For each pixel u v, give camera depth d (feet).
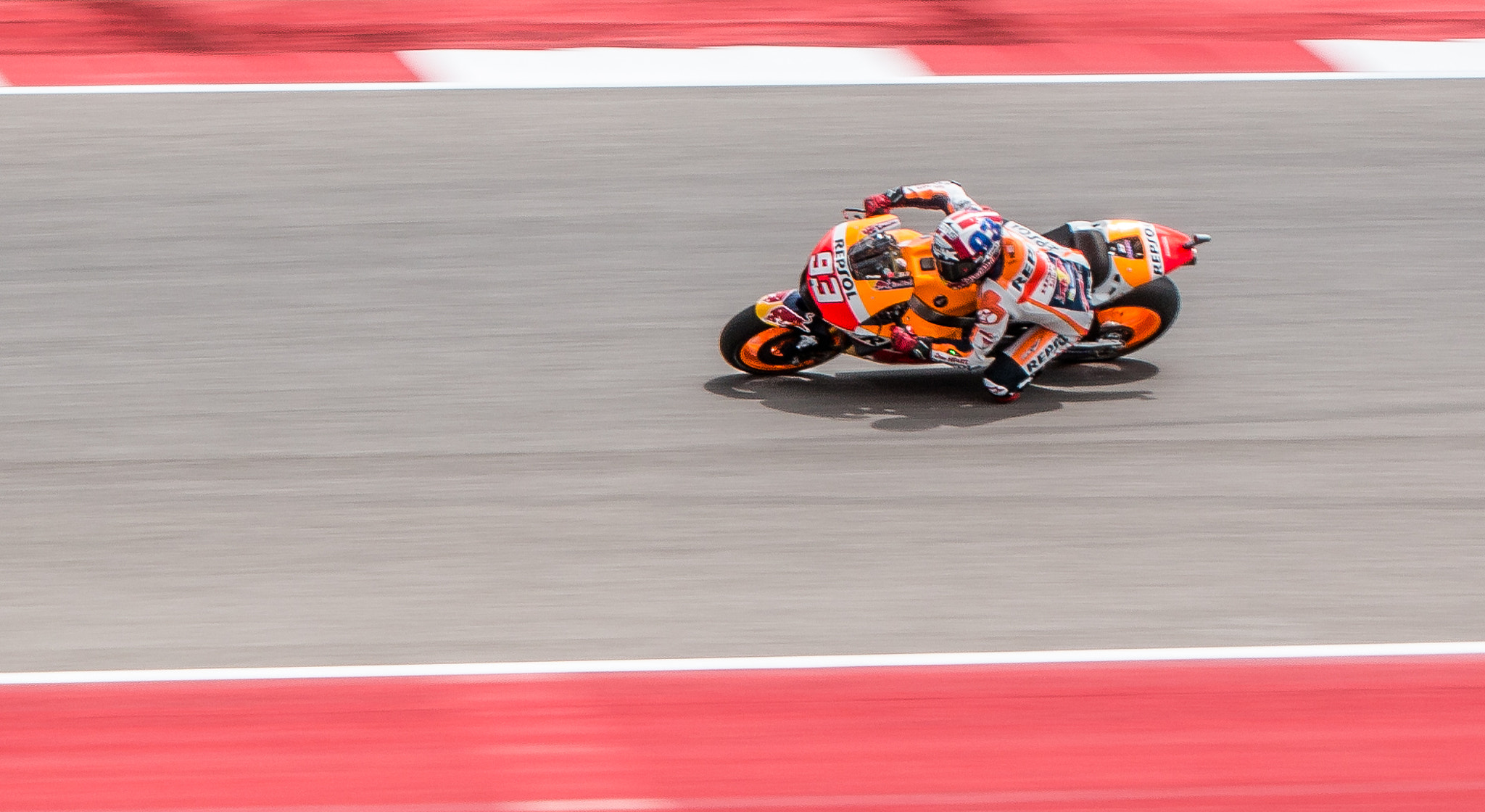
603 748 65.72
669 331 100.01
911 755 65.51
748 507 82.99
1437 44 140.36
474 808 62.39
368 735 66.23
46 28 137.39
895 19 143.33
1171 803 63.10
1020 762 65.21
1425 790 63.77
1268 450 88.38
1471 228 112.57
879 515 82.43
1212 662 71.56
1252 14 146.00
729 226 111.45
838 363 98.22
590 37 139.13
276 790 63.05
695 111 126.82
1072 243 93.45
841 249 89.76
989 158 120.37
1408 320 101.76
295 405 91.15
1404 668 71.10
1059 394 94.17
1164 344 99.30
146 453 86.58
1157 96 130.62
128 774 63.72
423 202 113.50
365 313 100.78
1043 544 80.33
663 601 75.56
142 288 102.89
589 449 87.81
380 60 134.10
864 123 125.29
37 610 74.23
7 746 65.00
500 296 102.99
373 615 74.28
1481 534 81.41
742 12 144.36
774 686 69.56
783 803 62.90
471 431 89.10
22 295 101.71
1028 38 140.46
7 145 118.93
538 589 76.28
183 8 142.20
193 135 121.49
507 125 124.06
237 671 70.18
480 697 68.64
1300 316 102.06
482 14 142.92
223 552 78.84
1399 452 88.22
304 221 110.93
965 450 88.07
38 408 90.33
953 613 74.95
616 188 115.85
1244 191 116.78
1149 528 81.61
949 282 87.92
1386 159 121.39
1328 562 79.15
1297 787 63.98
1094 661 71.51
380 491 83.76
